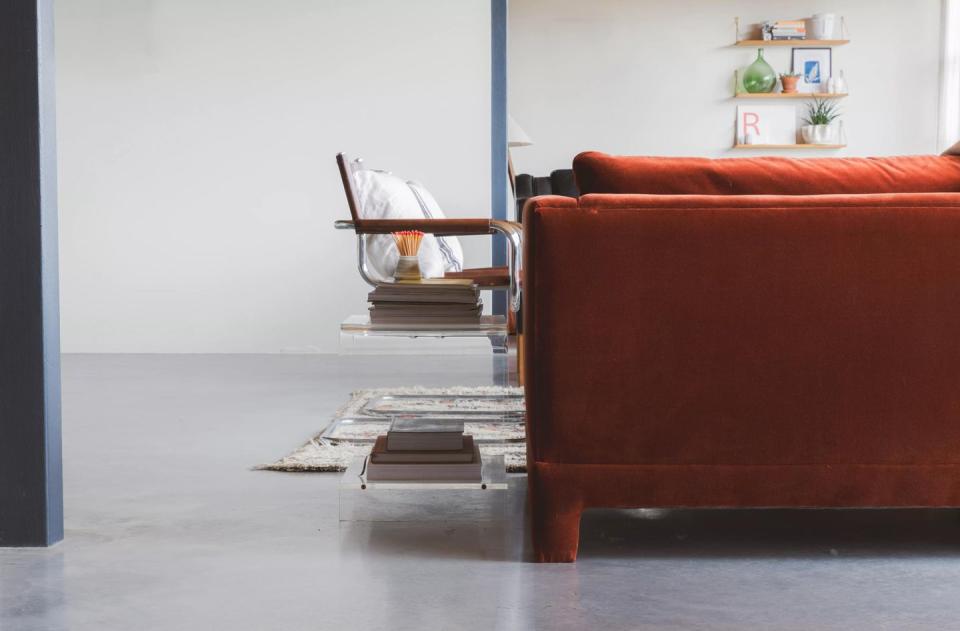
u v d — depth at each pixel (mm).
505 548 1956
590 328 1851
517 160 9070
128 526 2100
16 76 1883
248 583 1725
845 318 1839
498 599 1643
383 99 5684
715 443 1862
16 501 1931
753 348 1849
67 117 5703
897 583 1731
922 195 1829
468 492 2451
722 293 1842
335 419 3387
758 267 1838
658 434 1863
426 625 1519
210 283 5754
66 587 1697
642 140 9031
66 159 5719
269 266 5742
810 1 8922
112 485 2484
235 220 5734
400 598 1647
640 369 1854
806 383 1851
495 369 5004
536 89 9023
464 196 5707
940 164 1947
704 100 8992
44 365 1915
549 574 1787
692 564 1853
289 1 5652
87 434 3191
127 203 5730
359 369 4984
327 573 1784
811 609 1593
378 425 3275
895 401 1849
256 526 2107
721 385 1854
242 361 5324
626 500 1867
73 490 2430
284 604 1615
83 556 1881
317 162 5711
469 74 5676
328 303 5758
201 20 5656
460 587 1707
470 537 2035
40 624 1521
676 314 1848
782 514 2248
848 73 8984
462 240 5652
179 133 5703
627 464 1868
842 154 9055
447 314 2525
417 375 4738
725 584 1727
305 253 5738
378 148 5699
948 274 1827
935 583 1731
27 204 1895
